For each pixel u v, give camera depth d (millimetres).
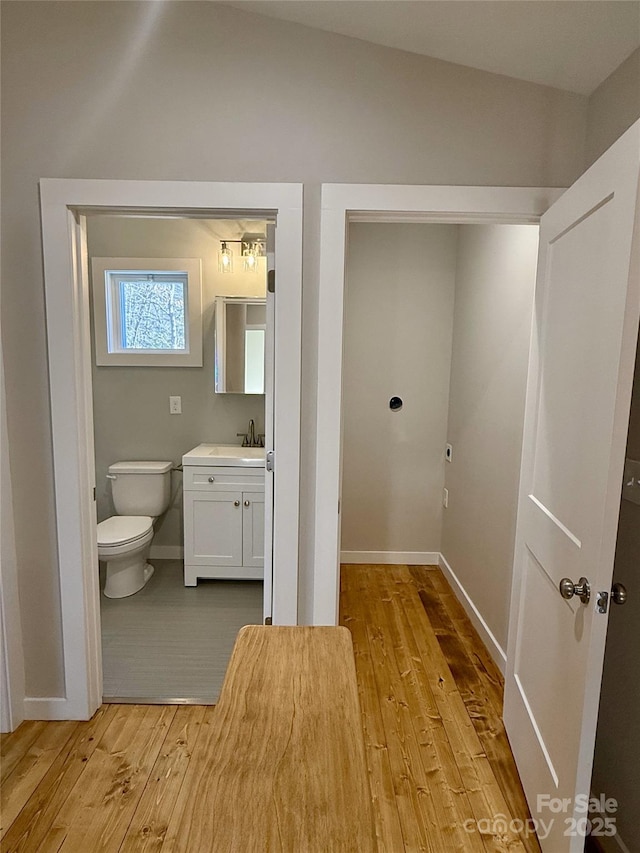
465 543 2930
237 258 3262
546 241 1637
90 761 1727
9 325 1768
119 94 1690
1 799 1569
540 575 1549
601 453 1144
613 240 1140
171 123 1704
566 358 1417
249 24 1679
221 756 799
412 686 2195
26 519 1857
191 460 2973
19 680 1899
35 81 1681
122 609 2826
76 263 1781
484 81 1706
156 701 2041
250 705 920
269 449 1940
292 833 667
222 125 1708
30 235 1731
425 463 3496
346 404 3441
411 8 1467
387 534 3576
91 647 1940
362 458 3492
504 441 2344
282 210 1731
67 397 1783
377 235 3297
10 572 1844
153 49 1682
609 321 1140
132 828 1473
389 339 3391
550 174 1735
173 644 2479
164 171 1717
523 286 2176
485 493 2592
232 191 1720
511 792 1647
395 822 1531
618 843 1382
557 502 1431
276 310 1783
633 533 1362
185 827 675
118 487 3199
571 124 1718
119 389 3361
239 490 2994
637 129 1038
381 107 1711
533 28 1460
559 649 1354
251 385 3316
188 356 3314
